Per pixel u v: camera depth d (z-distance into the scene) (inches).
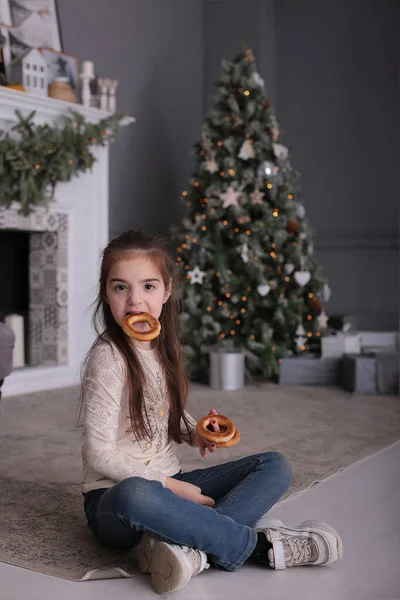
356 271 236.7
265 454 72.6
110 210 209.5
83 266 184.4
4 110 159.3
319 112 241.3
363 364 168.2
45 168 162.6
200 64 249.1
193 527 62.6
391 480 98.7
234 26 245.0
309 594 62.5
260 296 181.2
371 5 232.5
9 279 184.5
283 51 245.6
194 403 155.7
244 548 65.2
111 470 63.8
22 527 79.3
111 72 209.6
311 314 186.5
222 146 185.6
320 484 96.5
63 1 192.1
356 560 70.5
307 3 241.3
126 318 66.3
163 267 69.5
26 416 140.9
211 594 62.3
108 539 68.4
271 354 178.7
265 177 181.0
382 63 232.1
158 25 228.5
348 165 237.5
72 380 181.0
